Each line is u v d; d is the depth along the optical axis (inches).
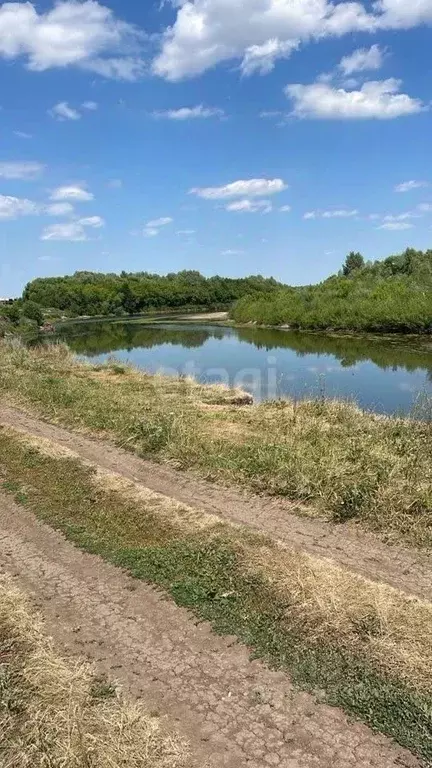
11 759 116.2
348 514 220.8
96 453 312.7
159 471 280.5
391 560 189.2
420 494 224.8
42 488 258.1
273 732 121.9
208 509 233.5
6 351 691.4
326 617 154.6
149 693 134.2
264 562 183.5
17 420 387.5
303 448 285.0
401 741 117.9
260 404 427.8
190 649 148.6
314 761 114.7
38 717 125.6
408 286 1236.5
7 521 230.1
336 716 125.2
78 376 553.6
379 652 141.1
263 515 226.5
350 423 347.9
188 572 182.4
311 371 693.9
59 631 158.2
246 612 161.0
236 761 115.3
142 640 153.0
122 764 113.5
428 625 149.9
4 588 179.5
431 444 293.4
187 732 122.6
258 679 137.1
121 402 410.9
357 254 2036.2
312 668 139.0
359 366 721.6
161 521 219.0
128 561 191.9
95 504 238.5
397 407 466.3
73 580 184.1
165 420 338.6
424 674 133.3
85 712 126.9
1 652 149.4
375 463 255.8
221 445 303.9
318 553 194.7
